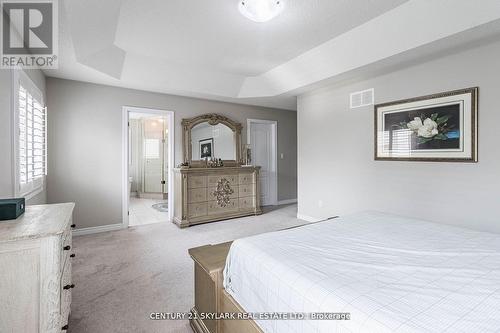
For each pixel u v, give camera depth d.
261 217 4.74
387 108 3.21
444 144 2.70
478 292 0.96
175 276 2.45
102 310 1.91
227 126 5.07
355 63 3.06
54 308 1.18
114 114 3.96
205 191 4.36
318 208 4.24
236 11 2.37
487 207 2.43
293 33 2.80
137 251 3.08
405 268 1.16
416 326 0.77
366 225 1.87
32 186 2.68
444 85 2.68
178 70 3.78
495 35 2.30
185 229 4.00
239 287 1.34
